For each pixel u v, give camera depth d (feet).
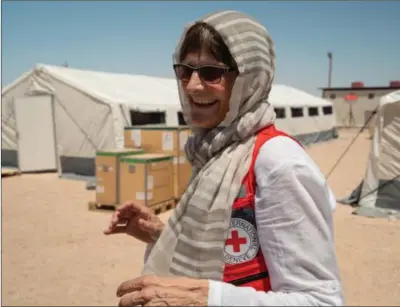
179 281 3.49
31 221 17.13
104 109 36.42
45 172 40.83
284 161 3.38
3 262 10.87
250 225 3.57
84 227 16.30
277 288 3.40
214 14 3.96
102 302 8.29
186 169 25.64
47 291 8.90
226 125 3.94
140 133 25.93
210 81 3.92
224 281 3.64
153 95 44.70
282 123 55.72
